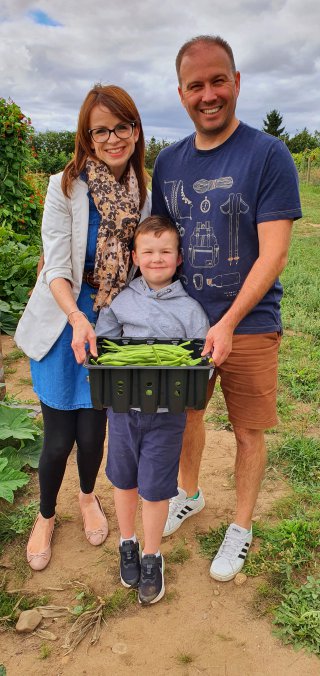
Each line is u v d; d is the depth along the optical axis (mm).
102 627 2547
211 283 2555
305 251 11867
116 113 2350
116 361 2215
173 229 2498
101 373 2199
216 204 2439
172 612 2625
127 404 2252
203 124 2385
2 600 2674
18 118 8492
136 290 2551
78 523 3227
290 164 2357
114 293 2572
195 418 2969
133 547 2750
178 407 2246
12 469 3287
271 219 2369
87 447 2797
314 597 2627
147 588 2623
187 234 2557
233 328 2338
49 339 2588
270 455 3900
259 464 2832
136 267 2635
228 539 2898
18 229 8977
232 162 2408
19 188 8828
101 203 2453
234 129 2438
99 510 3170
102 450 2891
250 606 2652
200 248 2523
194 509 3258
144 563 2658
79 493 3338
